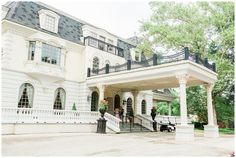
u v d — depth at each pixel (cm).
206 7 2391
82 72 2284
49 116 1694
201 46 2400
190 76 1622
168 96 3466
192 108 2888
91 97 2291
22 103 1852
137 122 2417
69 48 2227
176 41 2383
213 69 1948
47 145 1023
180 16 2459
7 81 1764
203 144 1232
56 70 2045
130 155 820
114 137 1473
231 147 1118
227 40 2239
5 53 1784
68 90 2178
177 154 865
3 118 1461
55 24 2141
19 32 1869
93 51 2342
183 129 1433
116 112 2234
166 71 1630
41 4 2225
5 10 1889
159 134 1855
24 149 895
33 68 1883
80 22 2531
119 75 1950
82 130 1853
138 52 2955
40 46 1939
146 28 2533
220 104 2702
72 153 837
